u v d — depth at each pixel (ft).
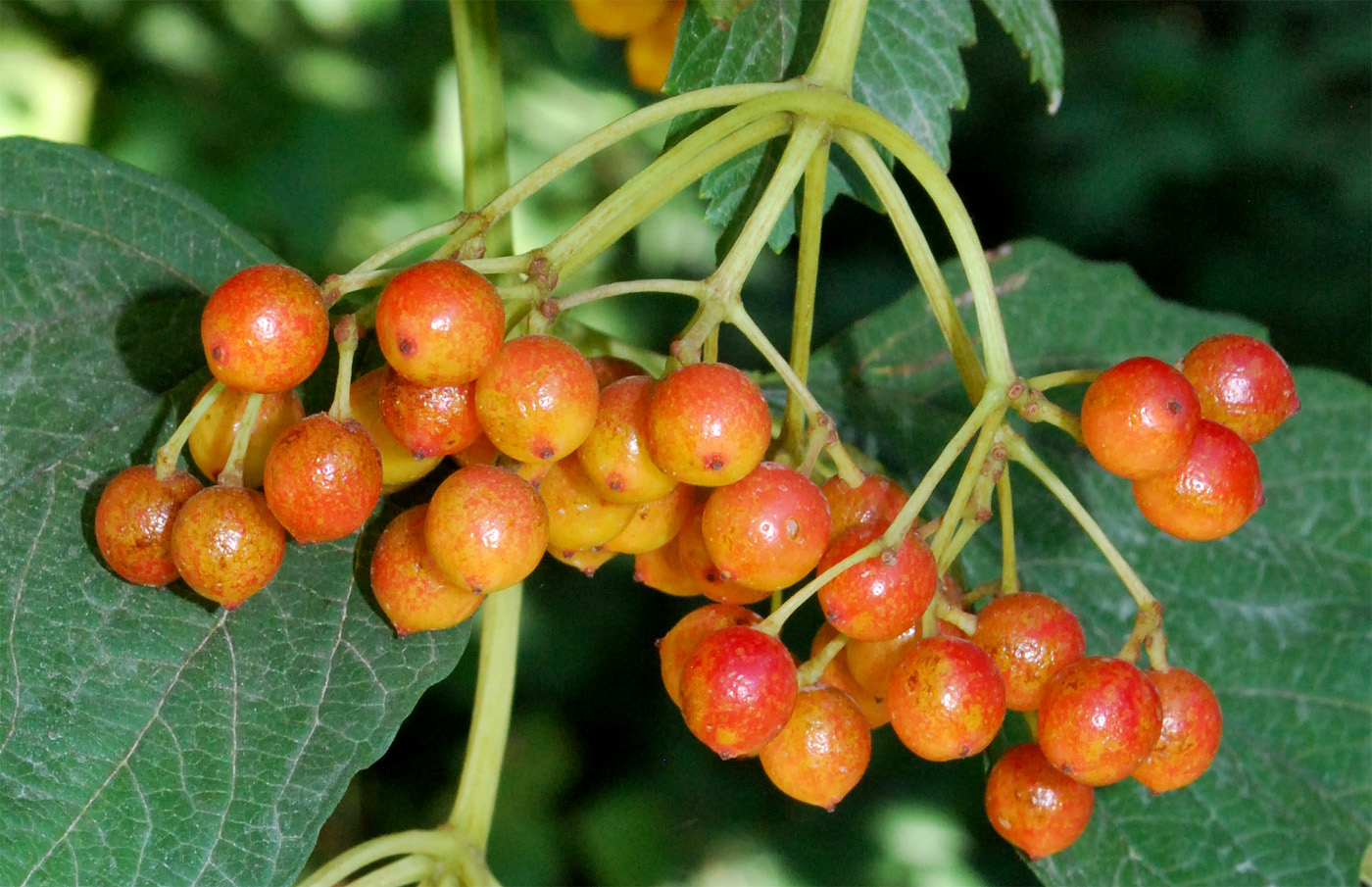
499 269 0.89
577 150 0.90
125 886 0.91
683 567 0.95
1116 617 1.13
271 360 0.87
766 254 2.90
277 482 0.88
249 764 0.93
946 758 0.90
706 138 0.91
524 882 2.47
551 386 0.88
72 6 2.34
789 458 0.95
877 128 0.92
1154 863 1.07
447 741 2.47
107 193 0.97
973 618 0.92
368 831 2.37
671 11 1.12
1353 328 3.03
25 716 0.92
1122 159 3.10
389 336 0.87
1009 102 3.20
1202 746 0.92
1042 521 1.14
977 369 0.93
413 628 0.92
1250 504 0.91
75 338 0.96
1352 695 1.11
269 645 0.94
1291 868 1.07
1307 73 3.10
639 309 2.58
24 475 0.94
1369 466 1.15
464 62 1.05
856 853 2.57
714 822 2.59
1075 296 1.19
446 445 0.89
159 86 2.35
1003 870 2.56
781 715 0.89
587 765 2.61
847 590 0.89
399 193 2.45
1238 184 3.11
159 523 0.90
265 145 2.39
